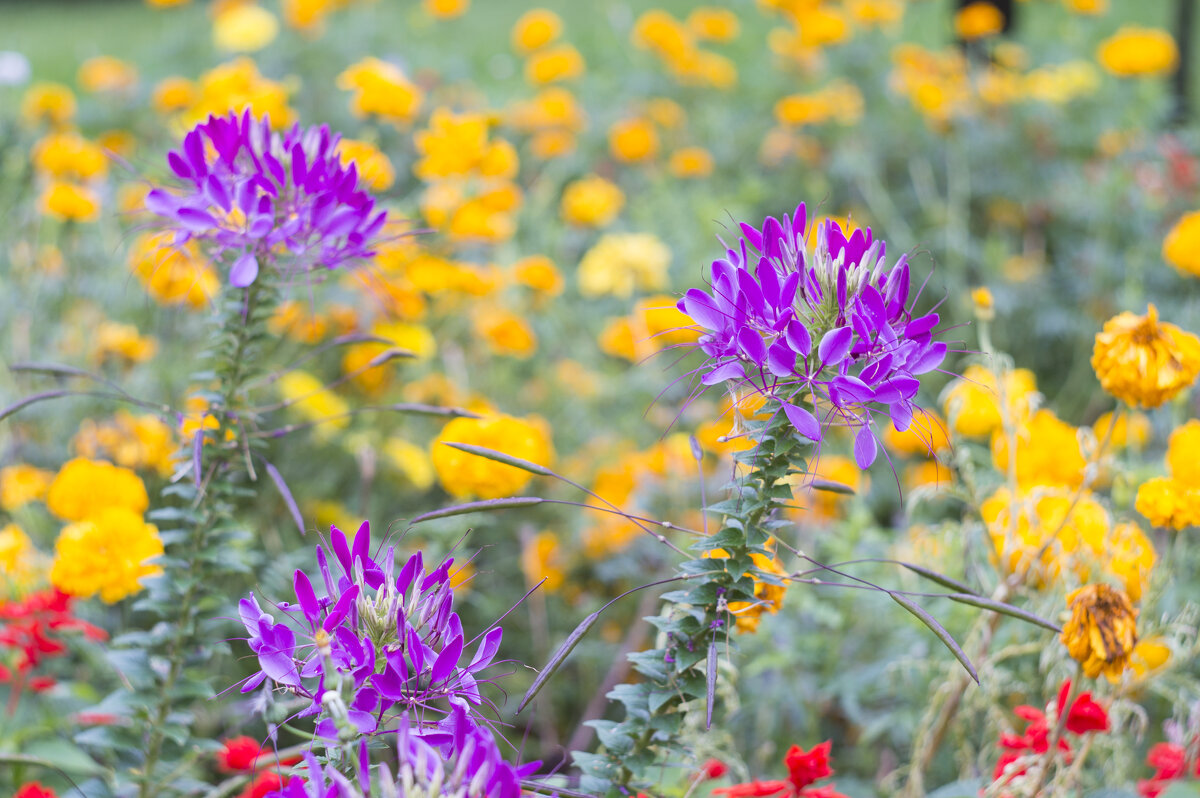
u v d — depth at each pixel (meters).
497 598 2.60
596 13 8.84
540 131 4.38
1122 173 4.41
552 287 3.15
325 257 1.95
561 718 2.54
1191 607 2.16
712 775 2.01
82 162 2.91
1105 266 4.21
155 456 2.38
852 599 2.32
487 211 3.01
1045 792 1.98
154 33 8.98
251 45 4.55
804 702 2.27
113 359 2.79
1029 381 2.37
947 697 2.15
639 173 4.79
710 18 5.29
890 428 2.55
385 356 1.98
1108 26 7.95
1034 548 2.09
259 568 2.31
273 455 2.69
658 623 1.85
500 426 2.25
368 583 1.77
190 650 2.00
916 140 4.91
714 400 3.24
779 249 1.81
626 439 3.18
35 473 2.48
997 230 4.83
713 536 1.84
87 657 2.22
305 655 1.81
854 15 5.29
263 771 1.97
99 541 2.09
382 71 2.95
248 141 1.93
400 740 1.67
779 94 5.25
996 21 5.56
